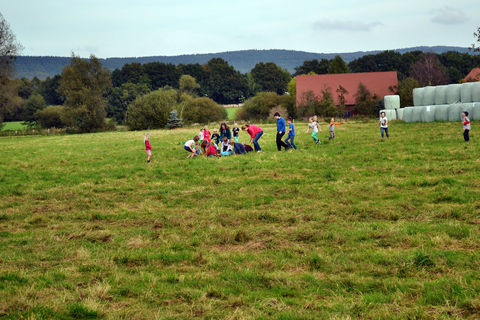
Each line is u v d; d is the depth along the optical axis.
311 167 15.48
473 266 6.01
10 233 8.90
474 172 12.63
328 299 5.31
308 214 9.35
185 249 7.53
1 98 66.69
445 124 31.95
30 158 23.59
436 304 4.97
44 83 145.00
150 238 8.20
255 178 13.97
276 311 5.02
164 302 5.38
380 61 134.50
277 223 8.95
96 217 10.05
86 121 73.12
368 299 5.20
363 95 69.50
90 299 5.36
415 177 12.49
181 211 10.34
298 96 79.31
